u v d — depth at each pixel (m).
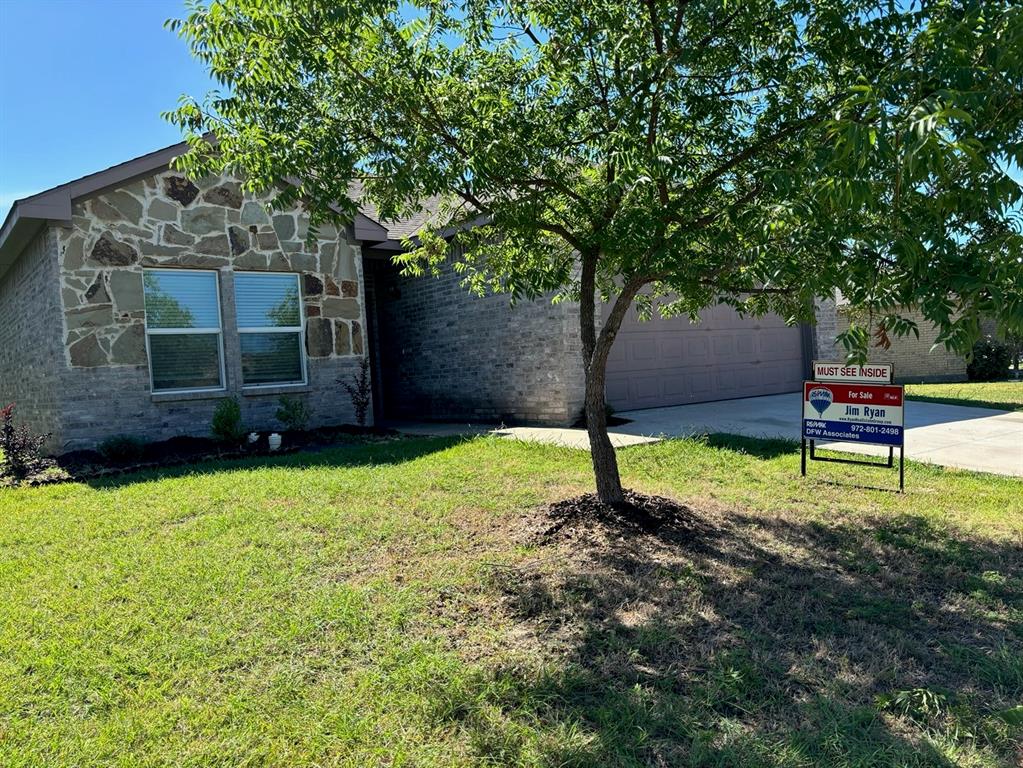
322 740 2.43
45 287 9.02
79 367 8.60
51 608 3.65
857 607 3.50
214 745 2.42
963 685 2.73
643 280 4.64
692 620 3.38
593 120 4.15
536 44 4.27
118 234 8.87
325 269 10.66
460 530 4.95
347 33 3.64
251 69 3.55
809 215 2.60
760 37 3.84
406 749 2.38
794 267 2.73
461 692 2.71
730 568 4.10
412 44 4.07
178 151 9.15
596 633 3.25
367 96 3.80
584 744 2.37
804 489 6.08
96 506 5.89
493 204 4.20
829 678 2.80
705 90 4.10
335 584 3.92
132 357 8.98
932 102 2.35
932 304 2.24
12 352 12.16
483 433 9.95
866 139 2.20
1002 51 2.39
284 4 3.41
